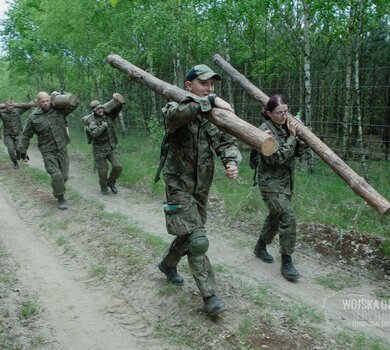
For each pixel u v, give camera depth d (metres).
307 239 5.24
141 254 4.75
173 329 3.41
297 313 3.55
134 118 15.01
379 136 12.18
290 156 4.12
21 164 11.51
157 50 12.16
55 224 6.22
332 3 8.03
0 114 10.55
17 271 4.66
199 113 3.15
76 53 14.54
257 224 5.91
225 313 3.51
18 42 19.25
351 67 8.96
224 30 10.43
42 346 3.27
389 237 5.04
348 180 3.95
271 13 9.49
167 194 3.50
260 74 11.16
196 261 3.38
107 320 3.63
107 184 8.10
